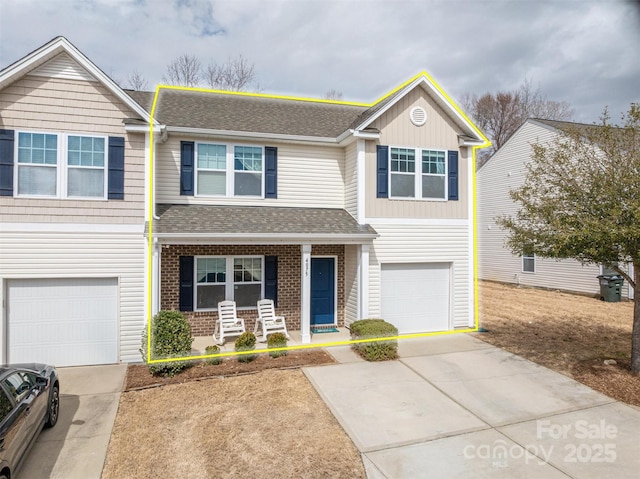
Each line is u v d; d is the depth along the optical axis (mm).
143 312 9891
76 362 9609
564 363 9469
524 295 18578
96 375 8875
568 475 5340
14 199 9148
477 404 7414
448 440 6199
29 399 5477
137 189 9859
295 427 6578
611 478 5273
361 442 6113
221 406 7316
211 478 5273
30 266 9250
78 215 9508
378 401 7520
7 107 9117
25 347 9344
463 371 9055
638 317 8586
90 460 5664
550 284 20156
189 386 8211
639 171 7930
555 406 7336
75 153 9523
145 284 9883
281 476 5312
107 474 5359
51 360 9477
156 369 8648
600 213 8133
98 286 9742
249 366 9305
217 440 6176
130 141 9836
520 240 9242
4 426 4621
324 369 9172
